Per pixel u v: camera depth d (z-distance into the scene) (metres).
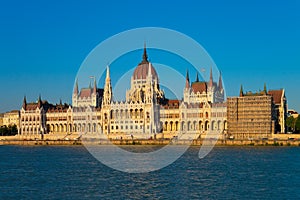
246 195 132.62
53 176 173.50
